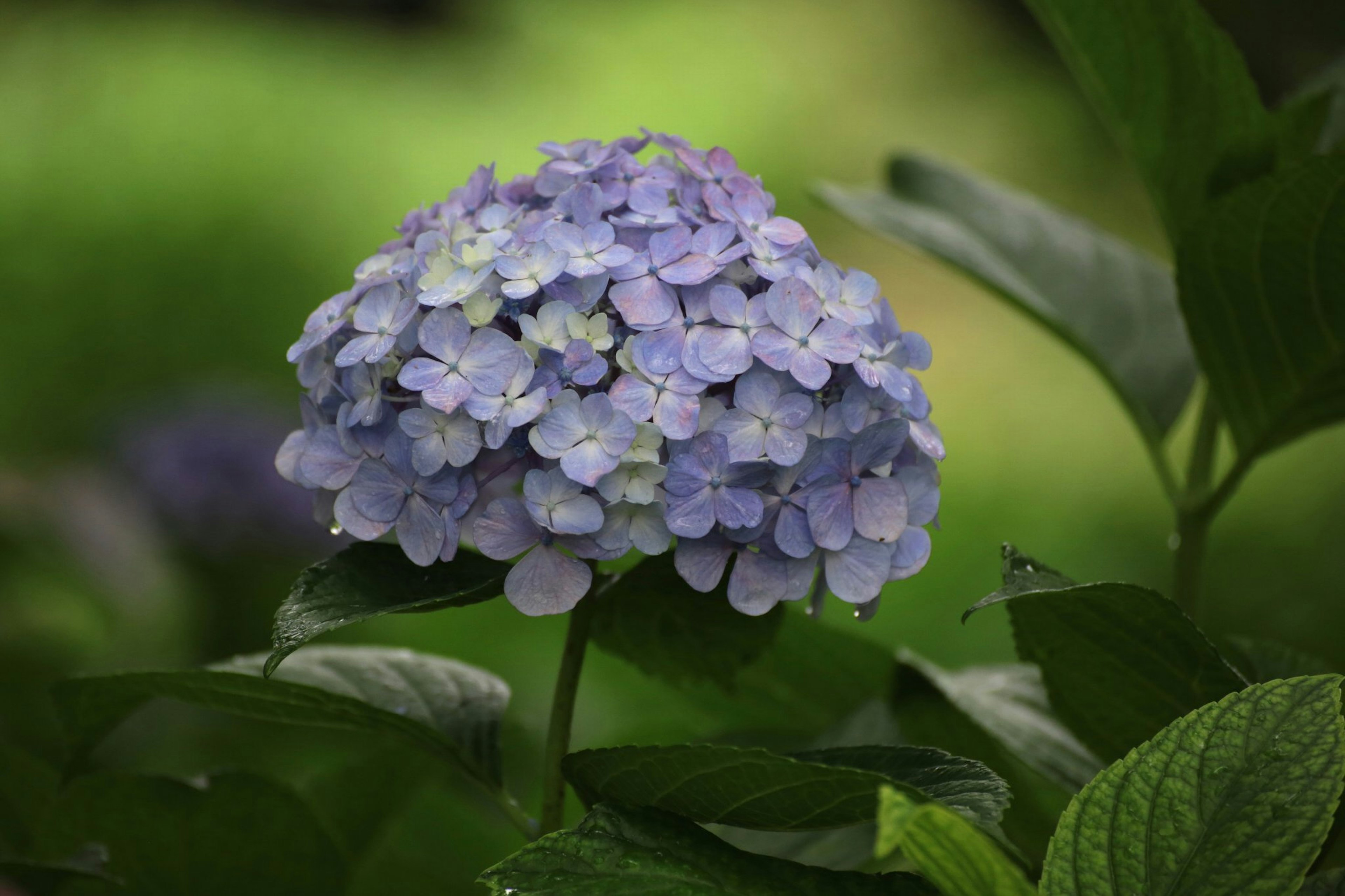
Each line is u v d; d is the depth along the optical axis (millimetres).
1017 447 4844
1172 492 1433
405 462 1228
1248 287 1342
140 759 2102
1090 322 1487
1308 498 3666
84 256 5727
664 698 1724
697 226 1245
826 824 1227
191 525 2607
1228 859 1183
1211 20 1345
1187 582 1428
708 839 1224
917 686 1376
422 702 1329
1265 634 2811
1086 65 1390
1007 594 1209
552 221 1238
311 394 1271
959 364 5727
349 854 1406
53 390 4684
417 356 1232
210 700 1298
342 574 1246
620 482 1212
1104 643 1272
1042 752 1352
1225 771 1191
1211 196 1392
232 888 1362
